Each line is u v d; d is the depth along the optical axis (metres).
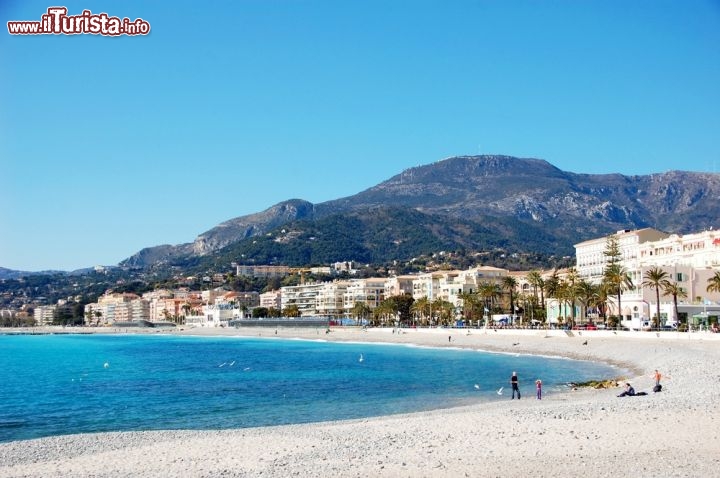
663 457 32.94
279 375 100.44
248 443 41.22
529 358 119.12
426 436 40.88
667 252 167.88
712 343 100.44
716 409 45.50
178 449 40.19
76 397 76.75
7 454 41.22
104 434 48.06
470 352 140.38
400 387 80.56
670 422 41.34
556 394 68.50
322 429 46.38
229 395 76.25
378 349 166.62
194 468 34.97
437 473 31.84
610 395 63.50
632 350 107.06
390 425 45.84
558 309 187.25
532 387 76.56
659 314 132.25
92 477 33.81
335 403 67.94
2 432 55.06
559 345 129.88
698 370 74.56
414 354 141.62
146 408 67.00
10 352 192.25
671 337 111.56
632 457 33.16
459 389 76.94
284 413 62.03
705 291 147.38
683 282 147.38
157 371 113.19
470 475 31.25
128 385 89.56
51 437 47.09
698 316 133.12
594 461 32.66
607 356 108.56
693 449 34.44
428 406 64.12
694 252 156.62
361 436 41.91
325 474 32.47
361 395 73.75
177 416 61.41
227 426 55.56
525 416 46.50
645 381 71.56
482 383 82.44
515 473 31.19
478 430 41.91
